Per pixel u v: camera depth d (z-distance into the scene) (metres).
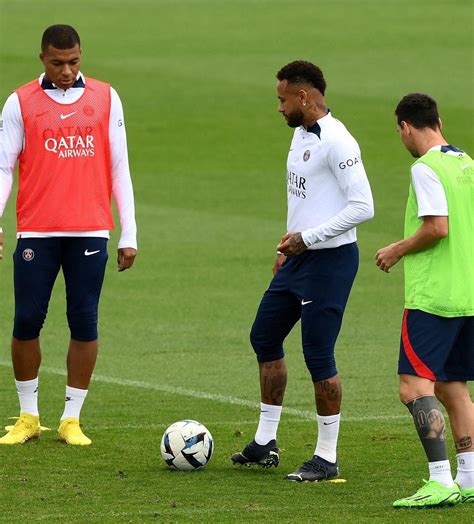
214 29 164.25
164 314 52.69
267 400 30.22
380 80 130.75
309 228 29.23
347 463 30.64
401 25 165.00
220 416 36.47
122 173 33.16
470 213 26.80
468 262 26.69
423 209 26.30
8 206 80.94
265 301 30.19
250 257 65.62
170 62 141.38
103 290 57.75
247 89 126.50
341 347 46.72
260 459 30.16
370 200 28.66
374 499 27.11
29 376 32.66
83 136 32.25
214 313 52.91
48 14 176.50
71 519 25.20
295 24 167.50
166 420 35.81
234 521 24.98
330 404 29.09
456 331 26.75
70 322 32.69
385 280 60.34
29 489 27.75
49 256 32.34
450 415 27.84
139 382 41.19
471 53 144.75
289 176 29.75
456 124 110.06
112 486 28.09
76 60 31.86
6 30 160.00
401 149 101.31
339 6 182.38
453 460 31.20
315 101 29.17
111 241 70.81
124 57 144.25
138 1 191.62
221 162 97.12
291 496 27.34
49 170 32.09
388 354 45.56
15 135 32.16
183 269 62.56
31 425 32.75
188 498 27.08
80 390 32.81
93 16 175.50
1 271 61.72
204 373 42.59
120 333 49.09
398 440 33.25
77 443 32.44
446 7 179.00
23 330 32.31
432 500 26.09
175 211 79.12
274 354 30.28
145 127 109.62
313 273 29.23
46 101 32.12
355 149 28.78
